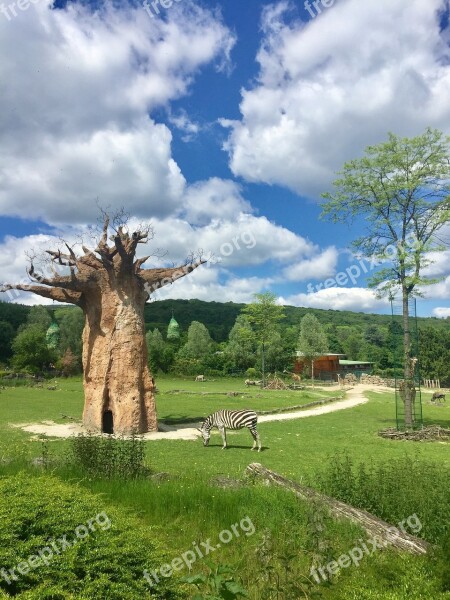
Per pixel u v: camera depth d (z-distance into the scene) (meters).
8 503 5.12
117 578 4.55
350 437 22.61
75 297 25.48
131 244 24.17
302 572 6.05
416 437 22.59
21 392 42.41
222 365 76.56
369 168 26.12
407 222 25.88
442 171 25.09
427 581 5.32
